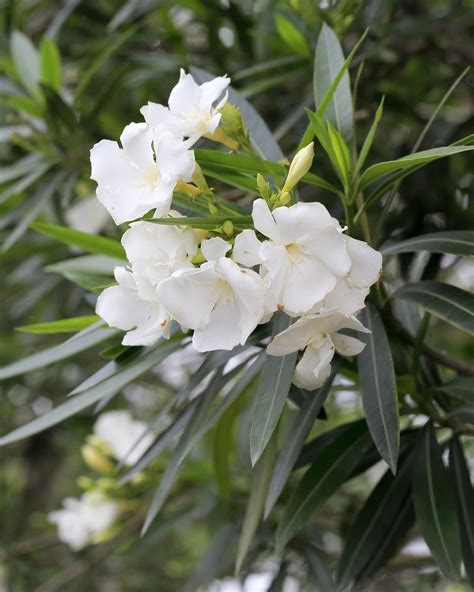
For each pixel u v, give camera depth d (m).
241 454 1.01
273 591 0.95
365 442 0.72
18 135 1.00
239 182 0.67
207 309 0.60
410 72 1.19
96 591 1.43
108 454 1.06
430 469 0.73
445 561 0.70
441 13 1.15
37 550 1.33
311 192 0.98
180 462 0.68
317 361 0.62
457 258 1.04
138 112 1.18
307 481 0.71
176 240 0.61
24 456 1.70
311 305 0.59
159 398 1.53
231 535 1.01
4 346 1.46
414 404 0.78
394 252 0.70
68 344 0.71
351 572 0.74
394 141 1.17
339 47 0.72
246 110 0.73
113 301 0.64
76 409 0.68
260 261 0.59
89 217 1.08
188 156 0.60
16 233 0.93
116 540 1.12
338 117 0.70
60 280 1.23
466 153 1.11
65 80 1.20
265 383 0.64
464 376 0.74
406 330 0.73
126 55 1.11
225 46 1.07
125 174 0.62
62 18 1.09
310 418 0.70
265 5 1.02
